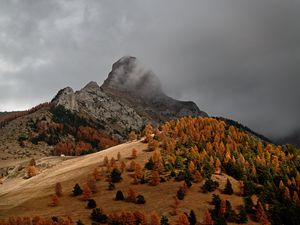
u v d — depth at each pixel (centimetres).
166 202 12938
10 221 10994
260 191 14450
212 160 16438
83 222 11388
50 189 15488
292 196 14638
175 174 15088
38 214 12525
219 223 11312
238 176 15750
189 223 10850
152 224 10675
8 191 17338
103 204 12938
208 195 13738
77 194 14125
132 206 12650
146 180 14875
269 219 12344
